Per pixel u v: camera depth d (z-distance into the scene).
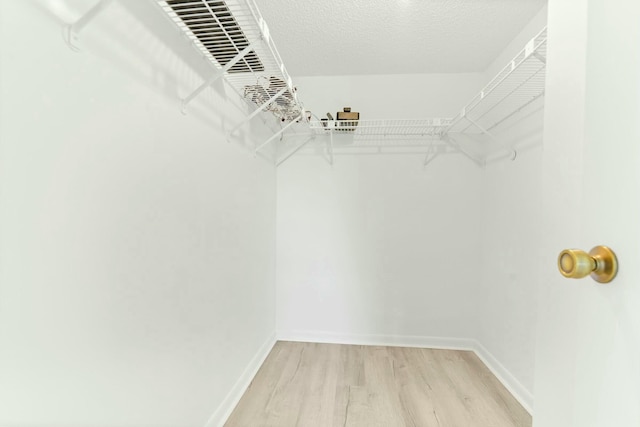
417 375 2.02
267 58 1.33
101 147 0.78
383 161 2.48
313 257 2.56
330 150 2.51
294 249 2.57
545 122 0.82
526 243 1.77
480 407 1.70
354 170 2.51
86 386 0.74
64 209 0.68
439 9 1.68
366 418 1.59
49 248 0.65
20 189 0.59
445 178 2.43
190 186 1.21
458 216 2.43
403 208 2.47
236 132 1.68
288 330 2.59
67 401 0.69
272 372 2.04
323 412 1.64
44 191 0.64
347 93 2.49
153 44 0.98
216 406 1.48
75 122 0.70
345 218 2.52
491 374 2.06
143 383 0.95
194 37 1.18
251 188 1.94
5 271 0.57
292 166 2.56
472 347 2.44
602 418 0.50
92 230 0.75
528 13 1.70
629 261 0.46
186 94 1.18
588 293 0.53
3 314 0.57
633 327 0.45
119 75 0.84
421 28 1.85
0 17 0.55
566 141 0.74
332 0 1.61
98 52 0.77
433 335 2.47
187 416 1.21
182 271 1.16
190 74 1.20
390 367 2.12
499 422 1.58
